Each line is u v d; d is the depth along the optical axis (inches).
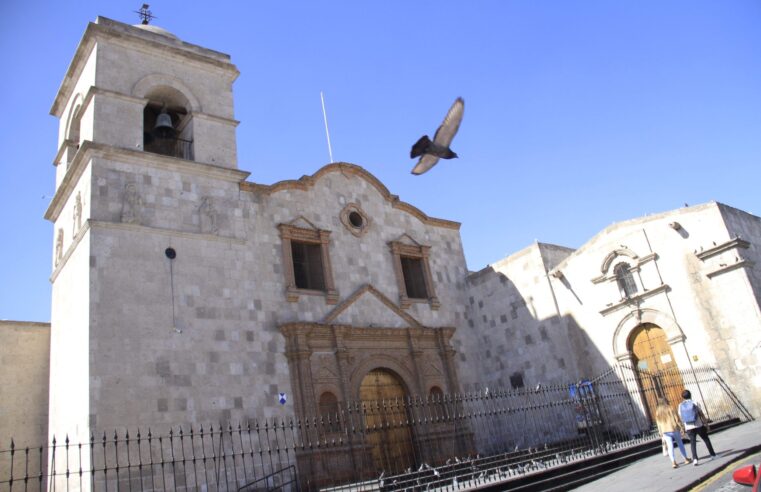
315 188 1205.1
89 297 821.2
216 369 906.7
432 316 1301.7
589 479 727.7
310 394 987.3
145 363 836.0
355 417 1034.1
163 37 1078.4
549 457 929.5
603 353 1159.6
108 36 1008.2
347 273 1181.1
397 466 1052.5
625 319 1138.0
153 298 880.3
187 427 842.2
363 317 1152.2
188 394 861.2
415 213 1390.3
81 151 908.6
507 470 868.6
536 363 1248.2
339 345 1065.5
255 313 995.9
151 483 775.7
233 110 1123.9
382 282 1239.5
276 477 898.7
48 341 1140.5
